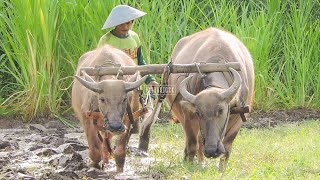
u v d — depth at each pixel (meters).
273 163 26.58
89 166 25.72
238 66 24.73
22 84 38.28
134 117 24.92
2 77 40.91
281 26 41.84
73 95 26.33
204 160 28.06
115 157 25.17
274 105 40.72
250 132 34.75
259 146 30.30
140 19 39.19
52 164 26.81
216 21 40.25
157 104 25.97
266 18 40.62
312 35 41.34
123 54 26.62
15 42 38.25
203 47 26.23
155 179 24.45
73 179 23.98
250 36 40.22
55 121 37.88
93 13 38.31
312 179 23.41
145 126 27.52
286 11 42.66
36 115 38.19
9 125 37.47
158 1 40.00
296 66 41.09
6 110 38.75
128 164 27.09
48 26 37.72
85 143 32.53
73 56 38.81
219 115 23.27
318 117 39.53
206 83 24.56
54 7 37.88
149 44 38.84
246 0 43.88
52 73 38.19
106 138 24.97
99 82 23.30
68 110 39.06
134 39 29.00
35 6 37.66
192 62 26.39
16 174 24.78
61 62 39.12
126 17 27.64
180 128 35.72
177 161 27.69
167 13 40.34
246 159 27.27
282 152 28.75
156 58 39.78
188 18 41.09
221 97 23.36
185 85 23.95
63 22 38.75
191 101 23.47
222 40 26.16
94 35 38.25
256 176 23.50
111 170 26.25
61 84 38.94
